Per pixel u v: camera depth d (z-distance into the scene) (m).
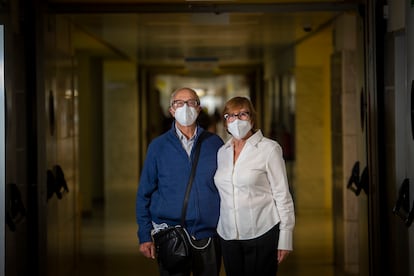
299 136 12.79
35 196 5.64
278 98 15.38
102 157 14.92
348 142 7.47
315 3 6.05
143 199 4.73
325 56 12.57
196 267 4.63
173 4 6.18
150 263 8.30
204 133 4.69
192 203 4.56
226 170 4.45
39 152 5.65
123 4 6.15
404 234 5.12
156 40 11.61
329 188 12.79
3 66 4.50
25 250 5.58
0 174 4.52
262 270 4.46
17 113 5.37
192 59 15.88
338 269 7.89
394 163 5.41
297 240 9.87
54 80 6.43
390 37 5.46
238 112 4.36
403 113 5.31
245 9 6.15
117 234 10.55
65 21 7.44
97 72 14.94
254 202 4.39
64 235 7.22
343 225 7.55
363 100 5.78
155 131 22.95
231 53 14.95
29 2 5.62
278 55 15.24
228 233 4.44
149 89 20.80
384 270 5.57
